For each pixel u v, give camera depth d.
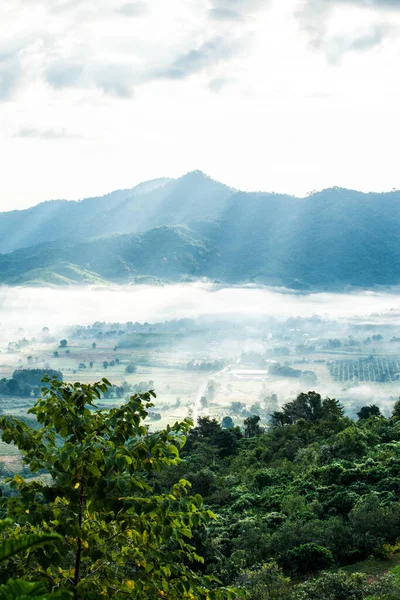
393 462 55.44
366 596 29.70
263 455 87.06
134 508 9.38
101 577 10.04
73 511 9.46
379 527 39.88
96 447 9.73
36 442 10.12
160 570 10.51
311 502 51.41
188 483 11.29
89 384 10.83
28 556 9.11
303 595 30.00
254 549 40.75
